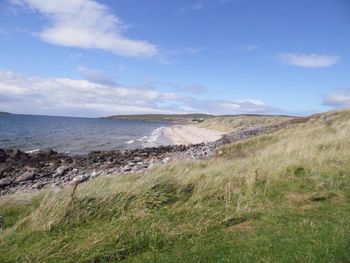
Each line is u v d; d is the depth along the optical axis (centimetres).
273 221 614
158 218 624
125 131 8344
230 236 561
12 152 2628
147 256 504
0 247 539
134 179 992
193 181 804
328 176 878
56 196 677
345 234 539
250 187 781
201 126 11138
